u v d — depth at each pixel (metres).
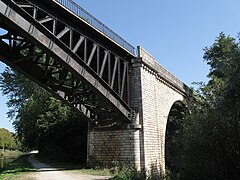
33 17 13.84
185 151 23.41
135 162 21.17
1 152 85.00
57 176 17.77
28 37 13.92
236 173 20.27
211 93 22.83
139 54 23.28
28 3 14.08
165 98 27.94
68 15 16.16
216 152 20.89
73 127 32.00
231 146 20.53
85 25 17.33
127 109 21.88
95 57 21.16
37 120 34.69
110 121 23.38
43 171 21.14
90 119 23.73
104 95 19.22
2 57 15.70
